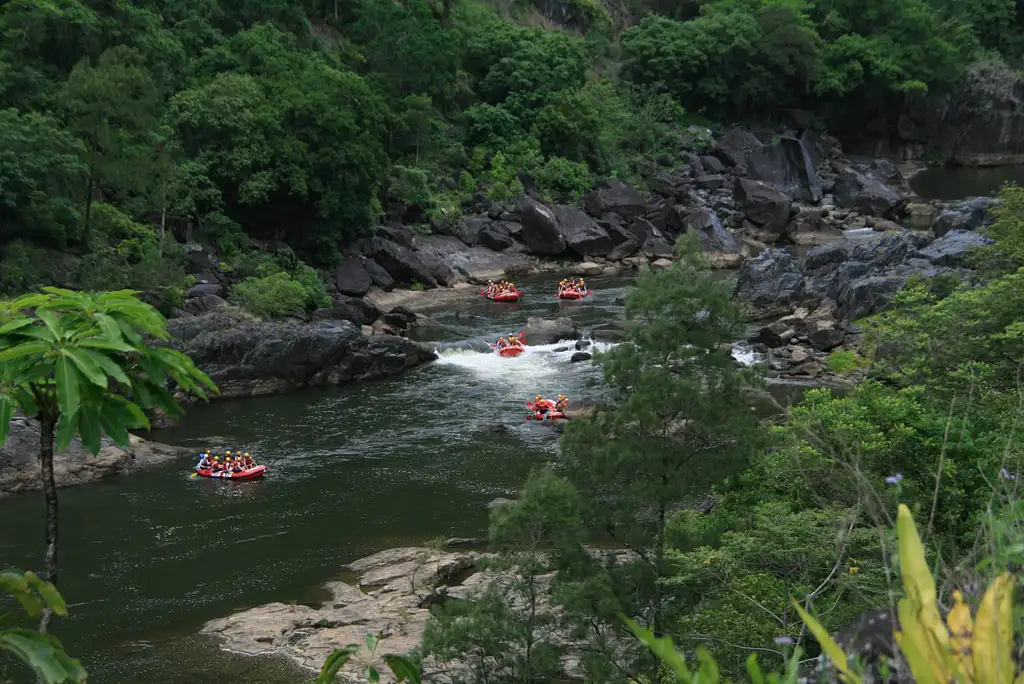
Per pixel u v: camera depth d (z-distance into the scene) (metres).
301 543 41.22
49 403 10.62
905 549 3.83
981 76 149.50
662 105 131.12
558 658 24.58
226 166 83.12
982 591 5.13
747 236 110.75
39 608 10.26
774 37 140.00
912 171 146.00
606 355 26.31
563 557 24.98
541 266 99.12
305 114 85.19
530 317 79.06
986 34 162.00
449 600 26.17
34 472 47.31
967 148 151.00
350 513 44.22
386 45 108.50
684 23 141.50
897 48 147.50
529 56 117.81
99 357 9.65
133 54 74.94
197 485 47.72
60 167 67.62
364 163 86.69
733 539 22.30
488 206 104.44
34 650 9.55
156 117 78.00
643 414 25.22
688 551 25.14
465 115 114.19
